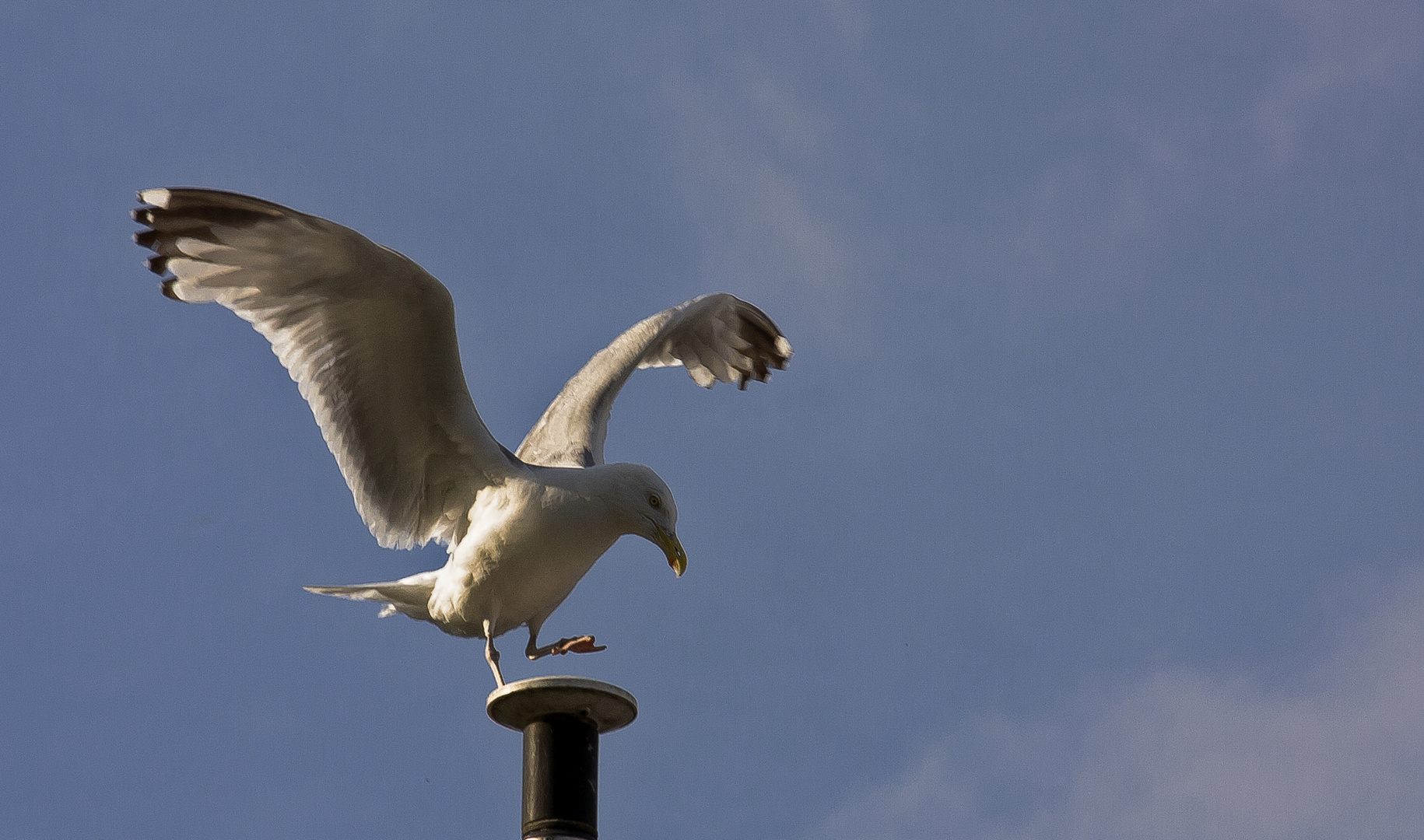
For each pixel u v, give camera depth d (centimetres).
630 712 1019
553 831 984
